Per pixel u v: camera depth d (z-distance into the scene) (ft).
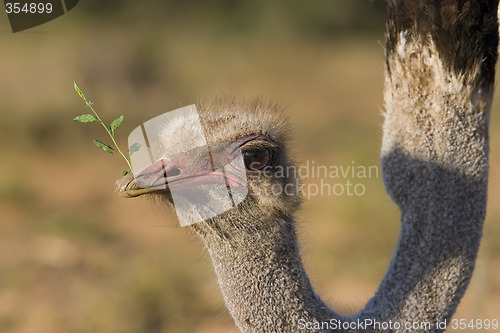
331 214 109.91
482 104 37.14
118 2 247.91
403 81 37.63
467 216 37.58
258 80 210.18
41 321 84.12
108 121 158.81
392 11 37.81
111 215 122.52
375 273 89.71
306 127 166.30
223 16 273.13
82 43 190.70
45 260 101.91
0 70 175.42
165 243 107.04
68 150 153.69
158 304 85.97
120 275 95.35
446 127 37.17
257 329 36.94
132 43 199.82
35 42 190.90
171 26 260.83
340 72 224.53
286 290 36.78
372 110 187.32
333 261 94.63
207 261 39.55
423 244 37.78
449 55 36.50
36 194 131.23
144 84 188.75
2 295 91.66
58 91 168.25
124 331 83.41
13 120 156.97
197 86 188.55
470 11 36.01
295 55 246.27
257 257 36.55
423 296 37.83
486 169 37.63
